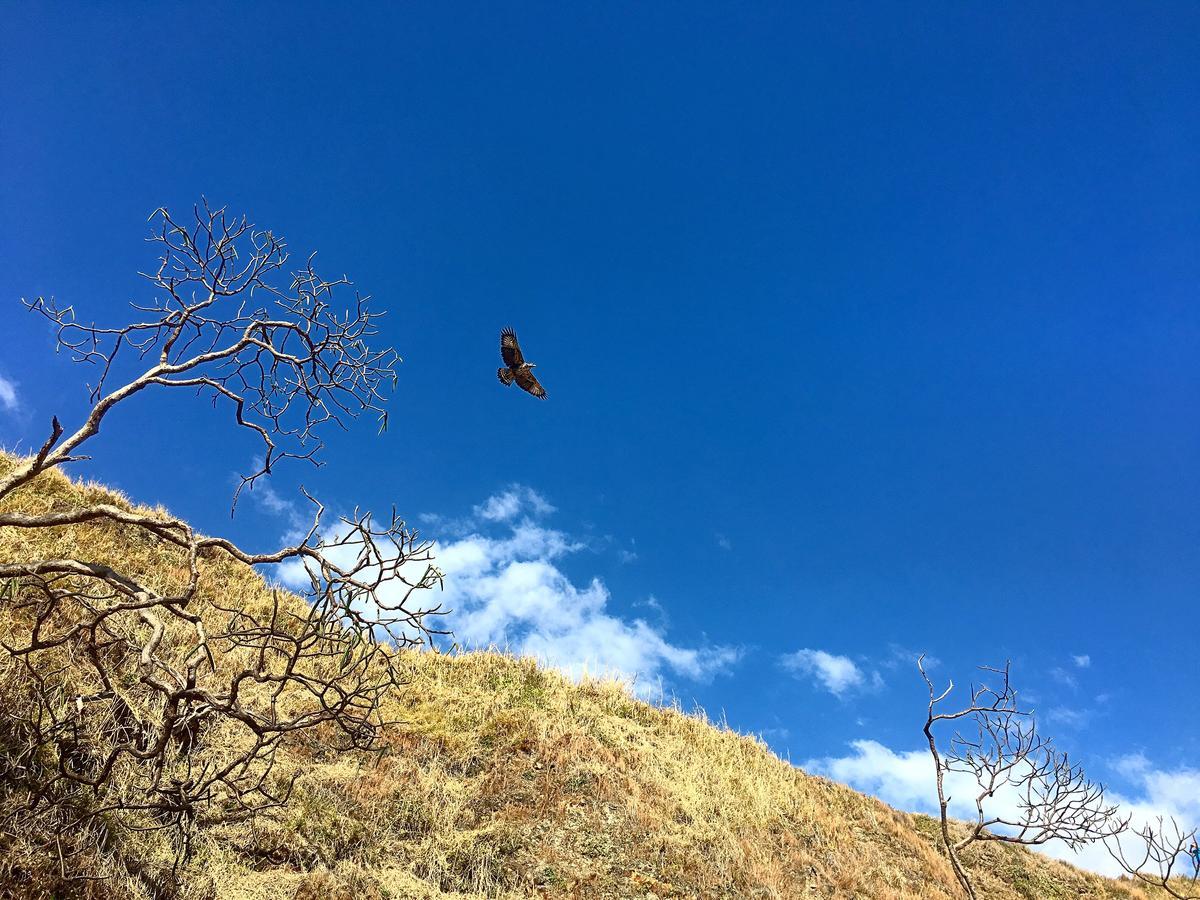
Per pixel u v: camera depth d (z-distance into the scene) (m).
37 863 8.86
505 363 10.43
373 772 13.75
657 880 13.65
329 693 15.41
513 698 18.53
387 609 10.01
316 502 10.16
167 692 8.70
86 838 9.45
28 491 17.31
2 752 9.73
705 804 16.81
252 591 18.36
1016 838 13.79
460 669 19.44
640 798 15.78
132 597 9.33
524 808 14.50
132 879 9.42
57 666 11.45
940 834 21.97
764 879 14.74
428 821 13.15
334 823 12.03
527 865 13.12
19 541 15.24
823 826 18.70
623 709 20.53
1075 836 13.54
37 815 9.28
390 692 16.42
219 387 10.23
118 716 11.21
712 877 14.13
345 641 10.05
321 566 10.01
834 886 15.98
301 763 13.13
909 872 18.47
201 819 10.93
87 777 9.50
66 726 9.95
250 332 10.72
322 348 10.84
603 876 13.35
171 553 18.05
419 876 12.00
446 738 15.88
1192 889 22.19
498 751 16.05
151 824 10.22
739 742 21.59
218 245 10.43
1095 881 21.69
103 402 9.55
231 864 10.49
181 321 10.19
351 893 10.79
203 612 16.36
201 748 12.12
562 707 18.75
